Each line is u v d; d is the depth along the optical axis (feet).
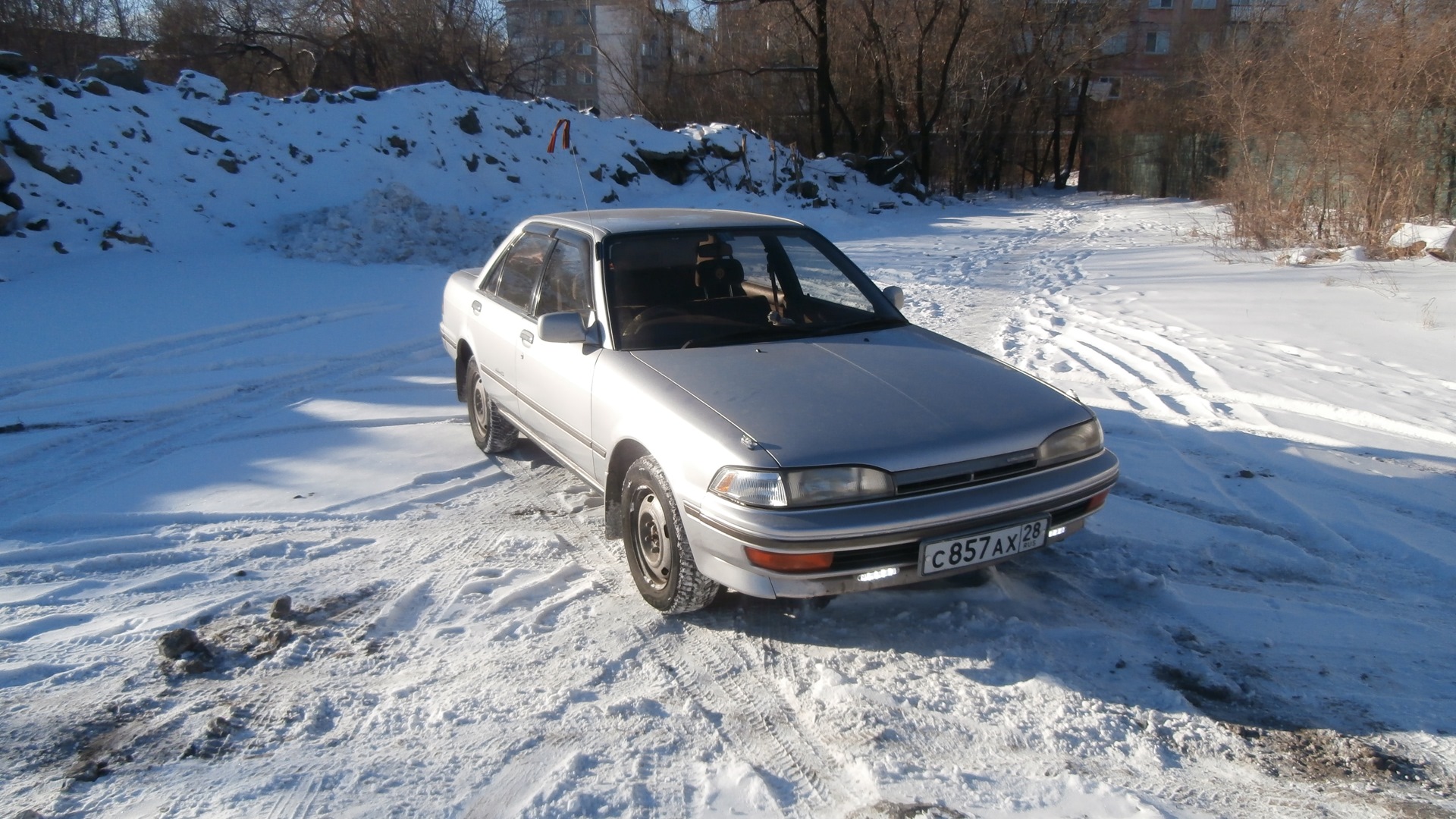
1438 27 43.37
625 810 8.98
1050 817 8.85
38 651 11.93
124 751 9.95
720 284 15.35
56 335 29.07
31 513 16.55
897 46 106.63
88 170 47.83
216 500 17.10
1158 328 31.01
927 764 9.70
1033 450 11.74
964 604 12.93
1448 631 12.28
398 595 13.42
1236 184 53.21
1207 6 171.73
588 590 13.56
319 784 9.36
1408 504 16.39
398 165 60.59
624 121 81.76
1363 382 23.89
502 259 19.06
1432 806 9.04
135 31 109.29
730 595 13.35
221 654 11.87
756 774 9.50
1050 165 153.69
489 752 9.89
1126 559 14.38
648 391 12.66
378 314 34.30
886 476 10.94
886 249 57.16
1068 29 121.08
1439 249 41.63
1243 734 10.18
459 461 19.22
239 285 38.47
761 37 109.70
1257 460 18.62
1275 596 13.28
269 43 108.37
